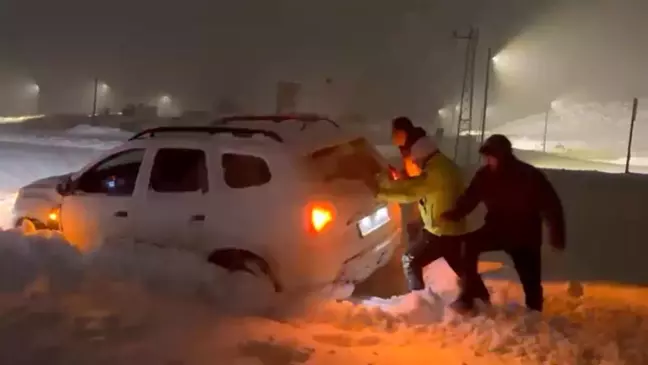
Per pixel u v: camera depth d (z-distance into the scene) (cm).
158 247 704
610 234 1223
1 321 520
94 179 778
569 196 1720
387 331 627
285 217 676
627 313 718
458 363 541
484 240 683
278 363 507
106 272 651
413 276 710
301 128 754
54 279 615
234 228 694
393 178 744
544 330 620
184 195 720
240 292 660
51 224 810
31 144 3088
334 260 670
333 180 702
